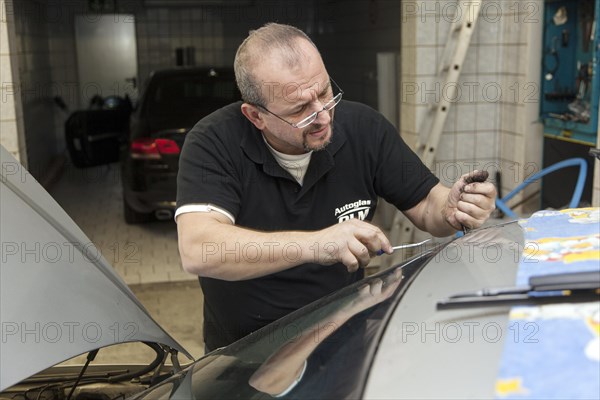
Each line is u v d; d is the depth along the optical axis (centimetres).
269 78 175
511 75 499
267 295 203
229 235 175
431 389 103
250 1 1046
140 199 605
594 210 157
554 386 97
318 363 124
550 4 470
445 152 517
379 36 821
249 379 132
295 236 175
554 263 127
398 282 143
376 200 216
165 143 587
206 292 211
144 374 197
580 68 462
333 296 156
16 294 155
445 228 202
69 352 152
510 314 113
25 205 176
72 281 169
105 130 878
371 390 107
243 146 192
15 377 142
